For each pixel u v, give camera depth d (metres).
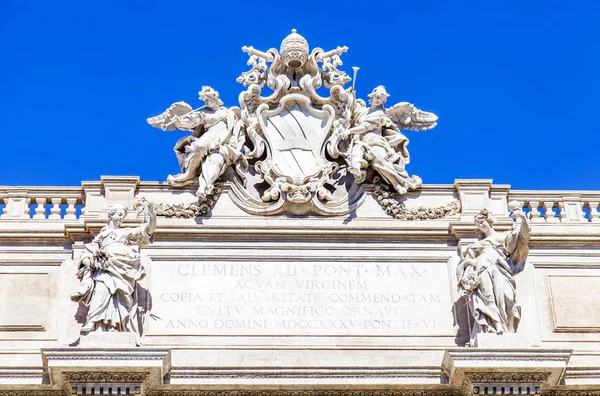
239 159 39.06
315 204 38.41
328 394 35.25
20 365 34.91
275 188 38.56
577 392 35.75
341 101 40.03
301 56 40.19
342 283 37.44
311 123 39.81
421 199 39.09
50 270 37.34
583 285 38.00
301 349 36.19
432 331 36.78
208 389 34.97
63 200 38.88
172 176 38.66
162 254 37.50
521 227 36.69
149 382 34.44
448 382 35.16
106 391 34.06
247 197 38.56
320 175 38.94
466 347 35.06
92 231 37.50
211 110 39.75
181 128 39.38
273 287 37.22
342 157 39.59
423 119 40.31
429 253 38.06
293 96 39.97
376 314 36.97
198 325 36.47
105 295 35.28
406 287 37.53
